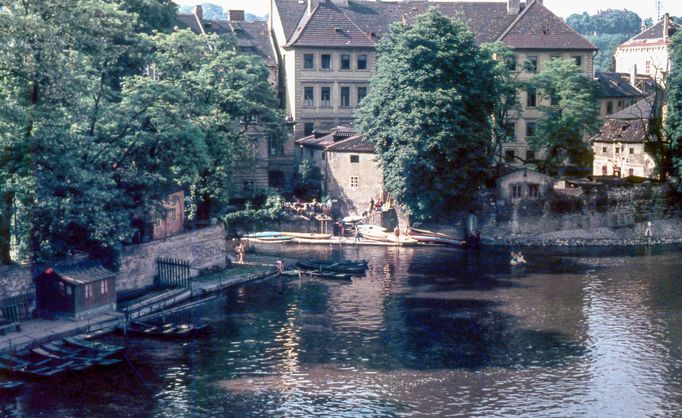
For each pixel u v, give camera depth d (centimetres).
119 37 7219
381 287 7681
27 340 5756
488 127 9738
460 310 6888
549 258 9012
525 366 5559
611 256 9138
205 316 6694
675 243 9994
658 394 5084
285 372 5428
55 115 6238
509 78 10438
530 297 7300
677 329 6347
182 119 7131
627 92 13300
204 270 8062
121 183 6912
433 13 9562
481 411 4828
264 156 10444
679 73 10069
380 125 9619
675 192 10138
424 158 9325
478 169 9575
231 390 5116
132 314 6556
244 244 9525
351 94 11956
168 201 7438
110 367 5484
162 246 7525
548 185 9875
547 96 11044
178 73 8075
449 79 9462
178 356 5716
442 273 8250
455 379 5322
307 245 9725
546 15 12244
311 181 10762
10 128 5894
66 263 6481
